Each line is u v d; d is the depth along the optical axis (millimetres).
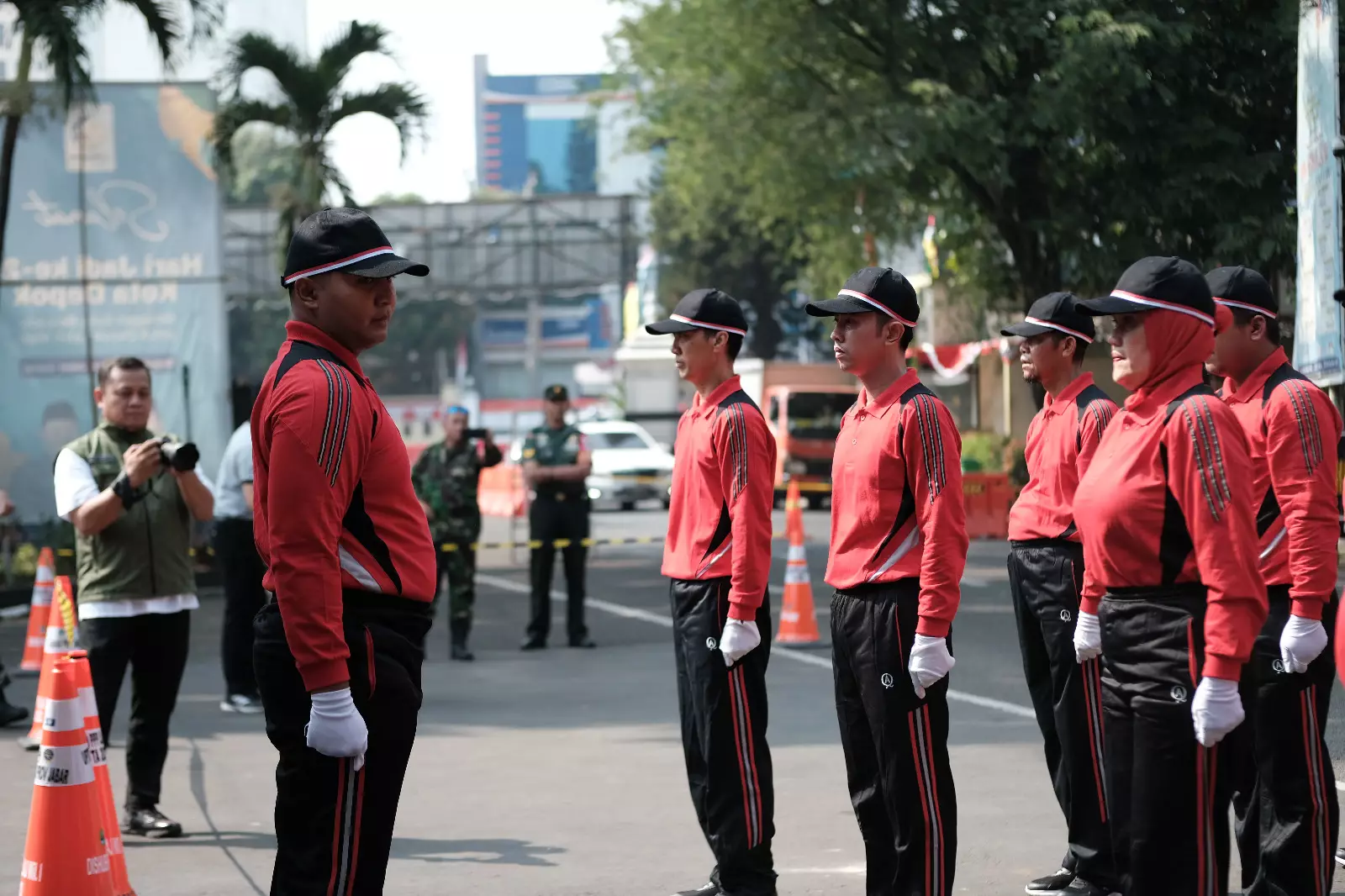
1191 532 4910
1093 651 6633
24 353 22766
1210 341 5094
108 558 8344
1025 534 7305
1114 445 5199
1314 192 12523
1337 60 11953
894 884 6191
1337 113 11773
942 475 6000
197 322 22906
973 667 13914
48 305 22750
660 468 38500
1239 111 21141
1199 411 4910
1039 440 7387
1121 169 21766
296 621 4586
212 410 22875
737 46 26734
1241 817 6641
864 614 6191
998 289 28438
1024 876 7367
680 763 10219
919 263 39969
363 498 4785
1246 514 4852
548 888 7320
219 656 16109
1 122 22578
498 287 57656
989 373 38812
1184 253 22000
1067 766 7062
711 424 6988
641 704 12641
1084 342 7375
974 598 19156
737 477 6844
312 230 4836
